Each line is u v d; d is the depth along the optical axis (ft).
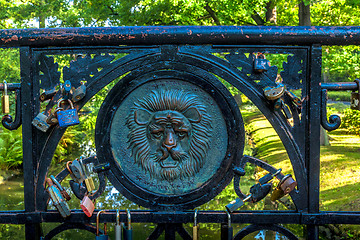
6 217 4.81
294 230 15.52
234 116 4.72
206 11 32.96
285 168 22.97
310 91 4.75
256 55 4.85
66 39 4.66
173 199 4.80
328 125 4.78
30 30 4.66
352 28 4.68
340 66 24.56
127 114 4.78
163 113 4.74
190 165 4.80
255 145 34.94
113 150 4.80
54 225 16.26
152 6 27.73
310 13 28.63
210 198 4.81
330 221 4.81
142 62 4.73
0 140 26.58
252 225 4.87
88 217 4.85
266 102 4.76
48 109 4.80
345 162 22.22
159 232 5.00
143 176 4.83
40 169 4.83
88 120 36.63
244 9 28.12
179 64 4.72
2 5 43.32
